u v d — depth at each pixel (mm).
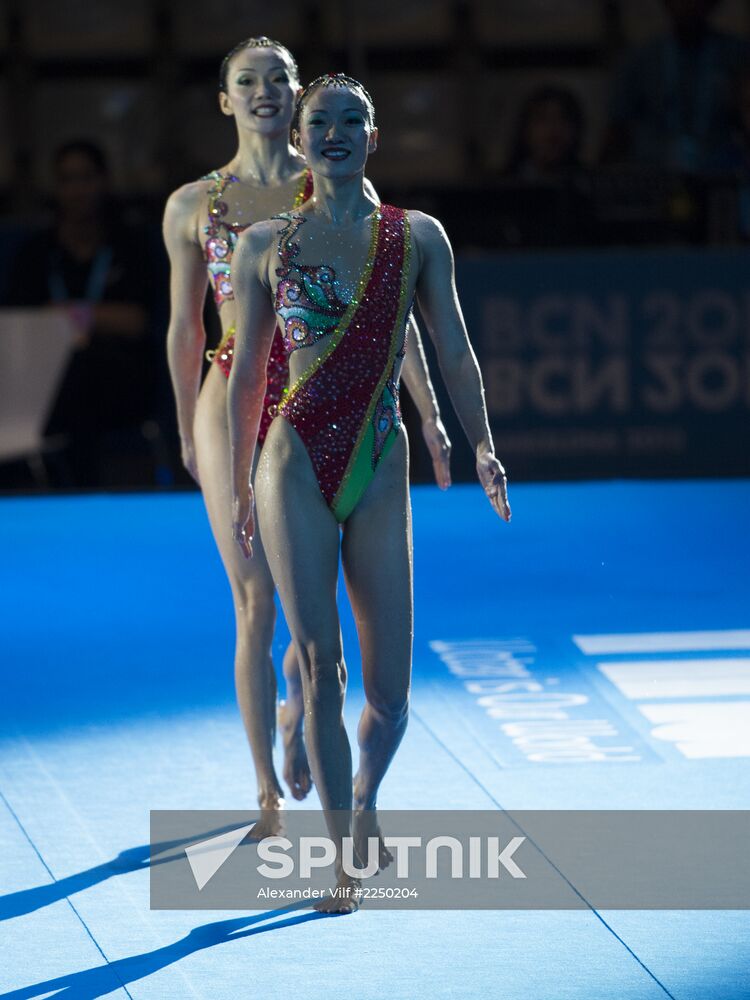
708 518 26562
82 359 28391
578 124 31438
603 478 29047
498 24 36531
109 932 11141
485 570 23422
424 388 13773
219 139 36250
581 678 17688
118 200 28266
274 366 13023
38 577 23344
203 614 21078
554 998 9938
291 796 14055
